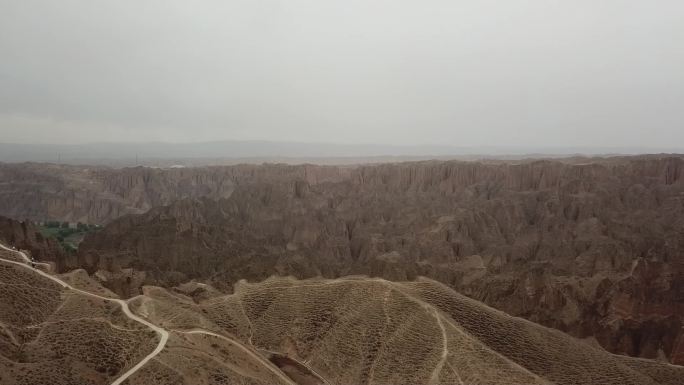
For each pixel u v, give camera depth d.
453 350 74.81
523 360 75.31
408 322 81.75
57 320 67.19
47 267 84.69
